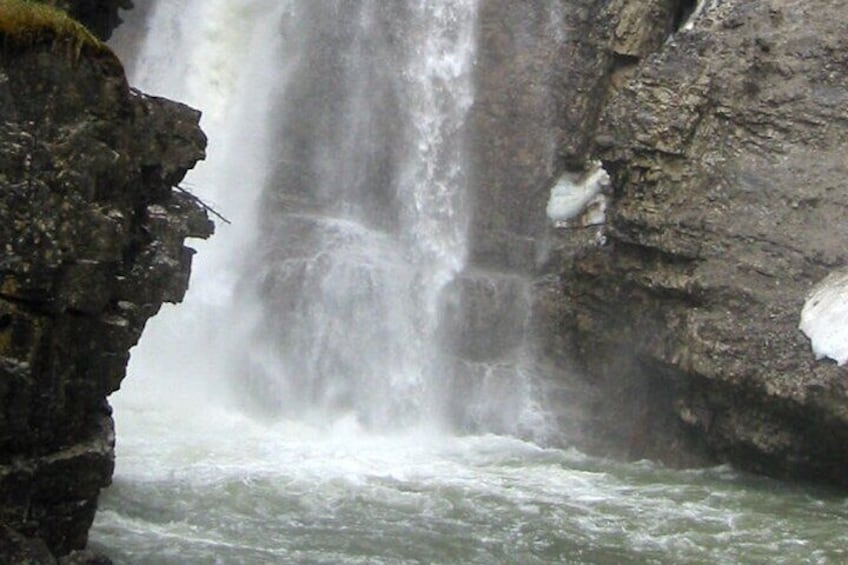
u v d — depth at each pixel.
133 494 23.05
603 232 32.34
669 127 30.56
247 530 21.66
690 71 31.16
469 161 35.84
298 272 32.53
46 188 15.31
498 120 35.91
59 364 15.79
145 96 18.41
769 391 26.77
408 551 21.19
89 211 15.71
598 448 30.39
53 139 15.50
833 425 26.16
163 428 28.50
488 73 36.22
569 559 21.47
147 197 18.41
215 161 34.78
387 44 36.28
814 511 25.25
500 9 36.47
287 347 32.09
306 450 27.72
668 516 24.41
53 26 15.58
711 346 27.80
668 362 28.86
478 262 35.12
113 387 17.08
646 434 29.92
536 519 23.64
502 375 32.16
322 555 20.59
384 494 24.56
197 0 35.81
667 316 29.66
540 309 33.00
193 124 18.89
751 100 30.64
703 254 29.22
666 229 29.91
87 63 15.89
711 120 30.77
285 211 34.75
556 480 26.89
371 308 32.72
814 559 22.14
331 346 32.22
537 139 35.72
